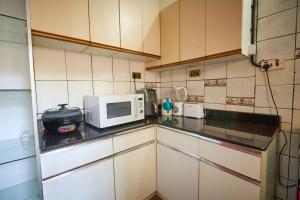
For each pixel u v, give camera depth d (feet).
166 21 5.63
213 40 4.33
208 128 4.11
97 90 5.45
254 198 2.97
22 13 3.66
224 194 3.44
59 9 3.66
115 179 4.22
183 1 5.02
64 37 3.74
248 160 3.00
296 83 3.79
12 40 3.77
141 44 5.32
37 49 4.28
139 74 6.56
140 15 5.27
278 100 4.08
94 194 3.83
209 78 5.49
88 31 4.13
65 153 3.33
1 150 3.46
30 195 3.83
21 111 4.03
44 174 3.08
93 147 3.75
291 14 3.77
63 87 4.74
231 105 4.99
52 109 4.14
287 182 4.03
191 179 4.11
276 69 4.05
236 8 3.83
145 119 5.52
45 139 3.56
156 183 5.26
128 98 4.82
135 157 4.64
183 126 4.36
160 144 4.97
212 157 3.60
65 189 3.36
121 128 4.40
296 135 3.86
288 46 3.84
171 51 5.52
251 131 3.78
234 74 4.85
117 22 4.70
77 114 4.03
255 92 4.46
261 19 4.20
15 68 3.91
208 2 4.37
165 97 7.10
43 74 4.39
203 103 5.72
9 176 3.79
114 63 5.82
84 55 5.12
